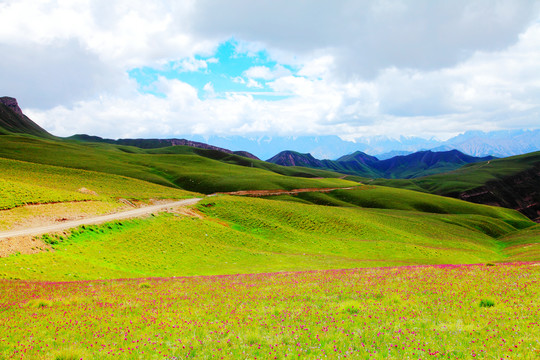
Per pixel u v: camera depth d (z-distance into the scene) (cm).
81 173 11225
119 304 1841
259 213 8519
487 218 13800
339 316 1425
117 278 3388
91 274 3391
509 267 2744
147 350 1130
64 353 1080
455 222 12294
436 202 17625
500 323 1236
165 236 5416
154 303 1855
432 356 979
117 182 11056
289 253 5969
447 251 7150
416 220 11250
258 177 19725
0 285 2422
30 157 16150
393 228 9375
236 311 1605
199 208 7994
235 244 6025
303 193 17462
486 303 1520
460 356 971
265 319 1430
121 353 1095
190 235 5838
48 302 1884
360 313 1459
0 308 1817
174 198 9750
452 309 1465
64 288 2412
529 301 1525
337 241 7225
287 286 2312
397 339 1123
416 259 6188
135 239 4928
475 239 9938
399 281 2255
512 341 1060
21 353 1111
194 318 1509
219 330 1304
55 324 1461
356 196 17800
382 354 1004
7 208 4747
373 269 3253
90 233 4638
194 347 1131
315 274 3000
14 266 3056
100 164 17475
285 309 1589
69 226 4616
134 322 1460
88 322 1480
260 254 5556
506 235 11538
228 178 18675
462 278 2242
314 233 7894
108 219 5481
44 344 1213
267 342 1142
